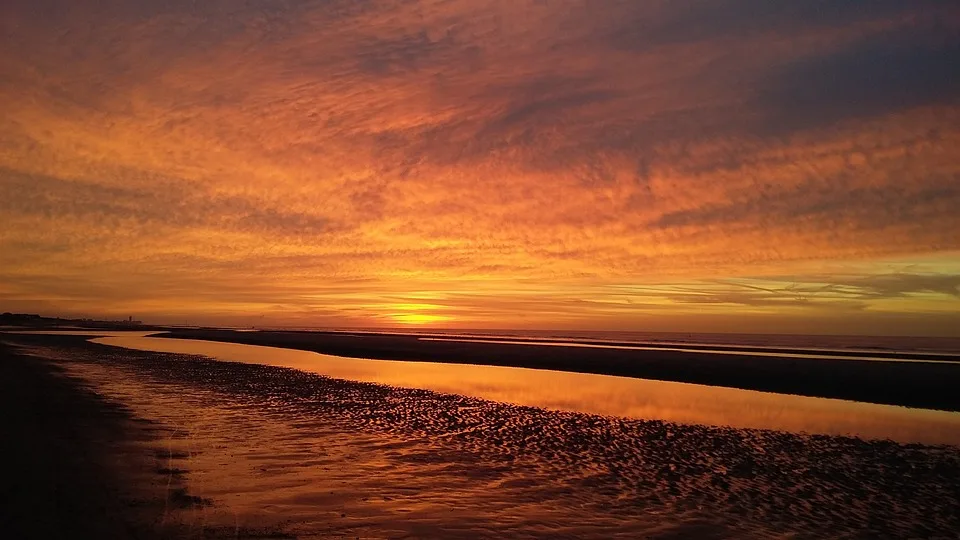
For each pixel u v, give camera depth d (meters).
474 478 11.38
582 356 42.69
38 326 125.12
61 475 10.02
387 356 43.94
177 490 9.76
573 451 13.77
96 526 7.78
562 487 10.91
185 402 19.98
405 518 8.98
